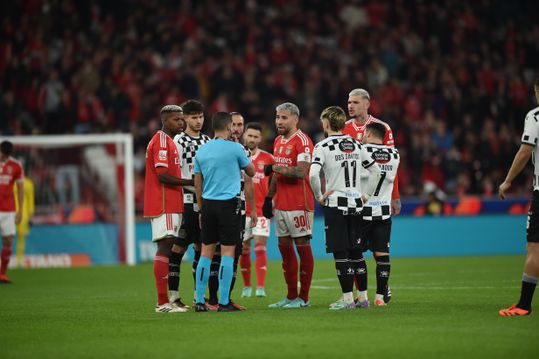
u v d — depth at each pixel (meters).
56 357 25.39
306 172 38.22
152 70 98.00
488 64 108.06
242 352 25.38
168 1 106.31
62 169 74.75
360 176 37.00
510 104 104.38
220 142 35.81
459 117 101.62
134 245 75.25
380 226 37.91
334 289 48.50
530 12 117.19
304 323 31.34
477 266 65.31
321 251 78.81
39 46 97.25
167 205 36.47
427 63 107.31
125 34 100.94
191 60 100.06
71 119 90.62
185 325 31.47
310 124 95.69
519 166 32.31
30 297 46.56
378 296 37.91
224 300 36.06
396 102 101.31
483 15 116.31
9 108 89.94
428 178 91.56
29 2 99.56
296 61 103.50
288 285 38.91
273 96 96.81
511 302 38.53
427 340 26.78
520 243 83.44
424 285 49.50
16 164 58.50
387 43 109.62
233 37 104.69
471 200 84.50
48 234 74.31
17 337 29.56
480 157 94.38
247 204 45.75
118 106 91.62
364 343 26.48
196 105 38.31
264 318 33.12
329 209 36.28
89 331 30.59
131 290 50.38
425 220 81.81
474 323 30.39
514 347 25.41
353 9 113.50
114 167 75.25
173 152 36.97
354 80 101.38
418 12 113.62
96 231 75.06
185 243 38.09
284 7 111.19
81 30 99.94
